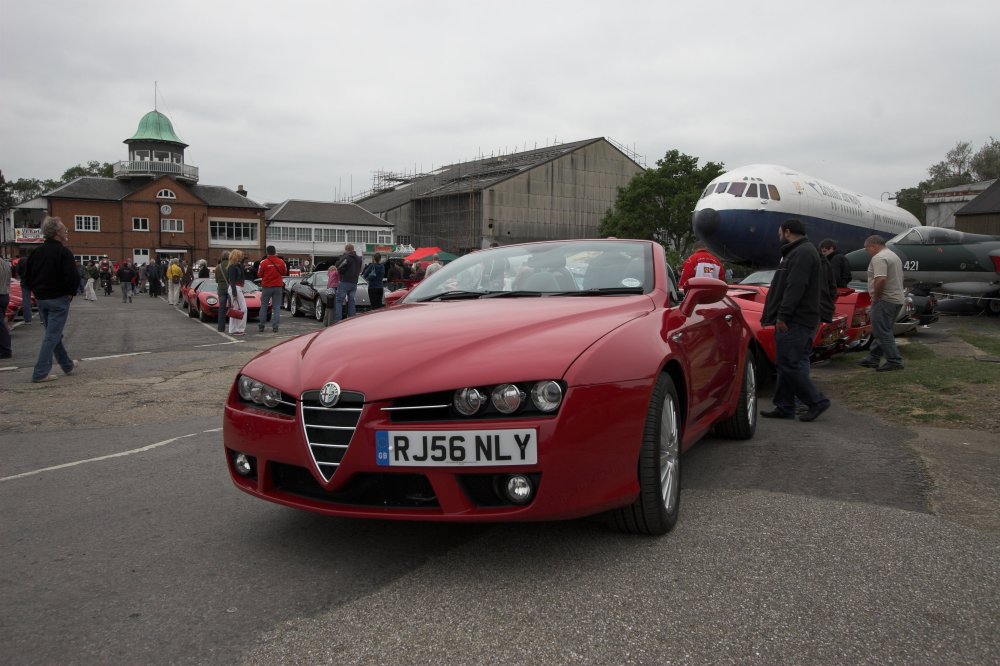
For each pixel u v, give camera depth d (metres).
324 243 74.19
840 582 2.52
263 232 70.00
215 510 3.50
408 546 2.93
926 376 7.02
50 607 2.44
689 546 2.87
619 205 57.94
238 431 2.92
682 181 55.38
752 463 4.24
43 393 7.14
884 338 7.87
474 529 3.12
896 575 2.58
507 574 2.62
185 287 22.81
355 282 13.84
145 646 2.15
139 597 2.51
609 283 3.72
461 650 2.09
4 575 2.73
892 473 3.98
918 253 17.80
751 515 3.26
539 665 2.00
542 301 3.45
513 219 72.19
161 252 64.81
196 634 2.22
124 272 29.52
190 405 6.51
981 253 17.48
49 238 7.89
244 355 10.14
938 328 14.66
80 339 12.94
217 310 17.03
